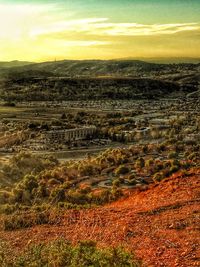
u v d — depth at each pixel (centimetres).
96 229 2188
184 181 2895
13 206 3070
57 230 2278
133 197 2978
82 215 2473
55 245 1912
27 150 12256
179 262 1602
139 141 13962
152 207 2408
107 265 1535
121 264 1541
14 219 2509
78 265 1561
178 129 15512
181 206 2362
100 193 3634
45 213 2553
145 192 2969
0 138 13788
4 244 2131
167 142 10638
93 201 3553
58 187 4425
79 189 4119
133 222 2189
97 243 1958
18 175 7081
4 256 1870
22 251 1989
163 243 1834
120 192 3419
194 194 2561
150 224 2122
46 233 2253
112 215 2395
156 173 4325
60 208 2716
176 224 2059
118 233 2056
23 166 7488
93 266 1548
